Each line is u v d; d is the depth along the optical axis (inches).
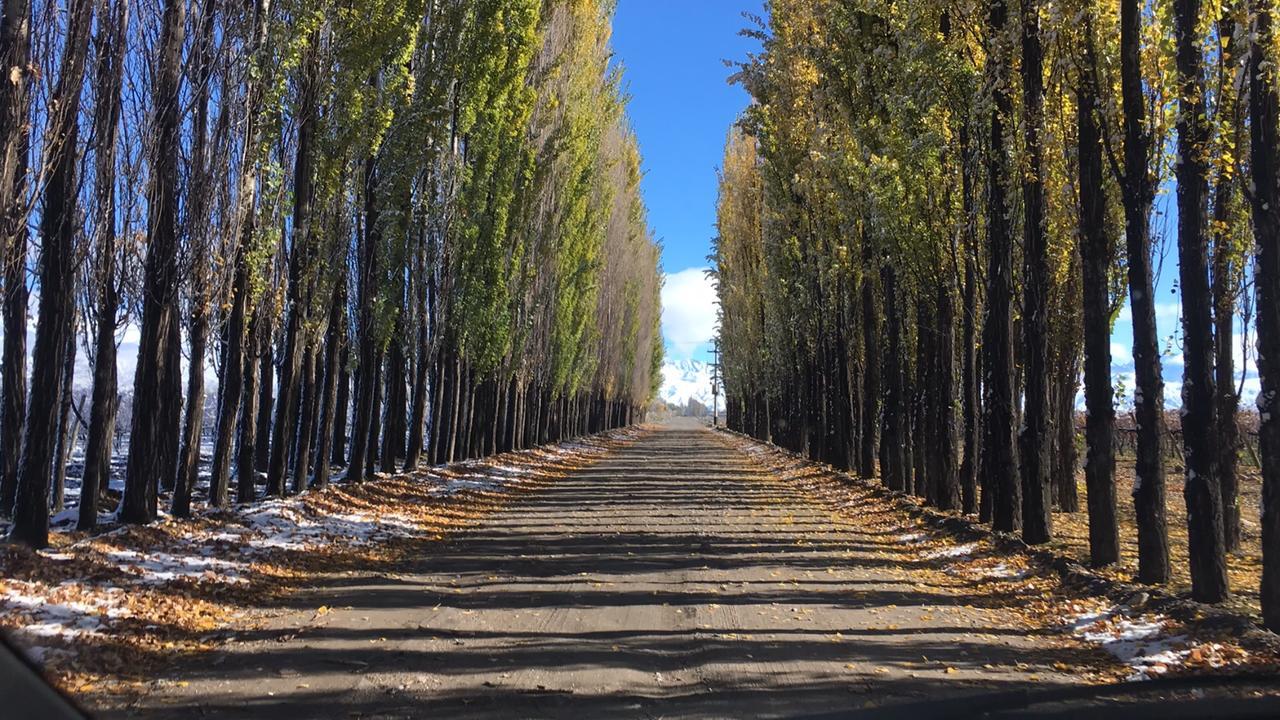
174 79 402.6
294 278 573.9
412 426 893.8
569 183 1214.9
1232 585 353.4
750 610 308.0
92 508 394.3
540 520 593.3
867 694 209.0
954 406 625.0
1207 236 354.0
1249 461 966.4
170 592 300.4
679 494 806.5
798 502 738.2
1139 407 343.3
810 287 1011.3
